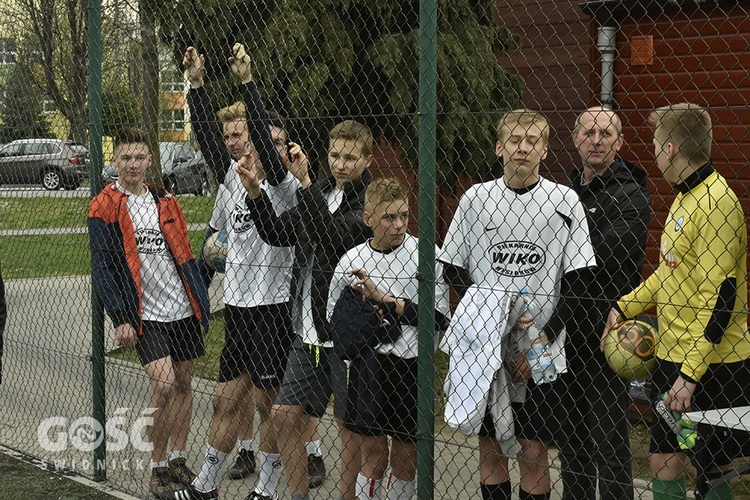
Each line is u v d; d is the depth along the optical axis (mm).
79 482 5027
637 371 3604
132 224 4754
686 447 3561
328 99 6168
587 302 3736
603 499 3803
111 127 5133
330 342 4148
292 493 4344
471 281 3801
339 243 4098
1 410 6191
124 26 5176
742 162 5438
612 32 5328
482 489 3898
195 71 4801
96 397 5113
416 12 6262
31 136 5551
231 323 4723
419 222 3746
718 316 3361
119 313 4758
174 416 4871
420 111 3719
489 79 6004
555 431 3754
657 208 5930
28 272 5914
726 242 3359
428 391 3777
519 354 3658
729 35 5391
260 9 6129
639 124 5832
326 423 5848
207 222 5203
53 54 5367
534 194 3660
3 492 4898
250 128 4277
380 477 4082
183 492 4672
